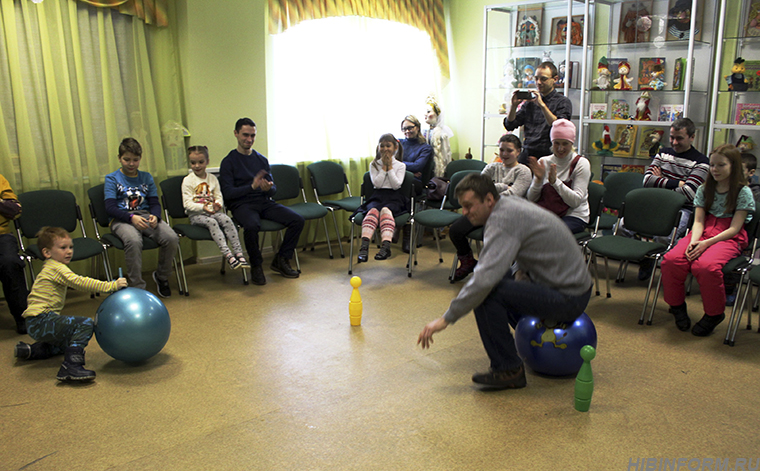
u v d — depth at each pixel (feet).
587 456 6.63
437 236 15.40
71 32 12.56
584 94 16.39
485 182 7.36
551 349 8.33
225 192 13.94
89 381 8.63
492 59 18.66
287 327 10.85
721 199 10.46
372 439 7.04
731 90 14.17
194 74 14.51
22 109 12.05
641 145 16.05
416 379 8.66
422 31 19.42
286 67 16.28
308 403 7.96
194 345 10.03
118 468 6.48
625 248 11.19
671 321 11.07
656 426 7.28
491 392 8.21
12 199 11.03
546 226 7.34
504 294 7.67
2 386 8.52
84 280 9.05
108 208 12.25
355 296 10.87
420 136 17.92
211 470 6.44
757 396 8.05
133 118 13.85
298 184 15.87
